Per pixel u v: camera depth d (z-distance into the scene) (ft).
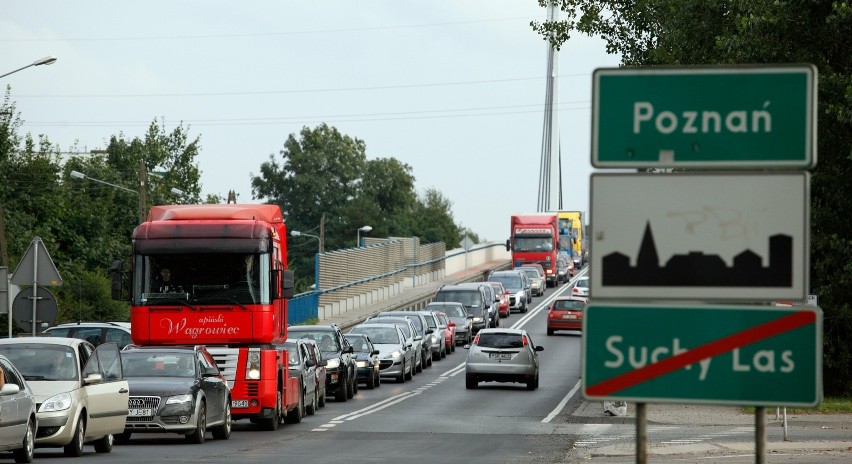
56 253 579.89
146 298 235.61
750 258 61.57
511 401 335.06
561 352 528.22
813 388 60.90
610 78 62.90
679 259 62.03
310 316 617.62
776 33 303.89
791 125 61.82
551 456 196.44
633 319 62.08
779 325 61.16
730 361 61.46
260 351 237.66
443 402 331.36
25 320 222.28
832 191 318.04
